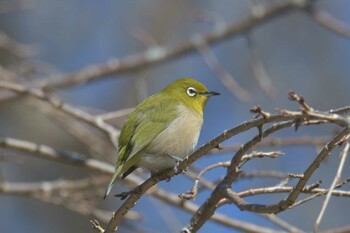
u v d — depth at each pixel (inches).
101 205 611.8
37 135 648.4
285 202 266.7
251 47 542.0
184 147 366.9
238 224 408.5
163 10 687.1
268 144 423.2
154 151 358.6
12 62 641.6
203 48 581.0
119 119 557.3
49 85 545.6
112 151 507.2
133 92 666.2
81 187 453.1
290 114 240.5
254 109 252.1
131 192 299.9
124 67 577.9
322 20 561.9
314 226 227.0
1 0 663.8
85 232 614.5
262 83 509.7
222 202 316.5
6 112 647.8
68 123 509.4
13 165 633.6
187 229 316.5
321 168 581.3
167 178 308.5
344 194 277.3
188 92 392.5
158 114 364.8
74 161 446.0
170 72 673.6
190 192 294.2
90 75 568.1
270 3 608.1
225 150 430.9
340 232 357.4
